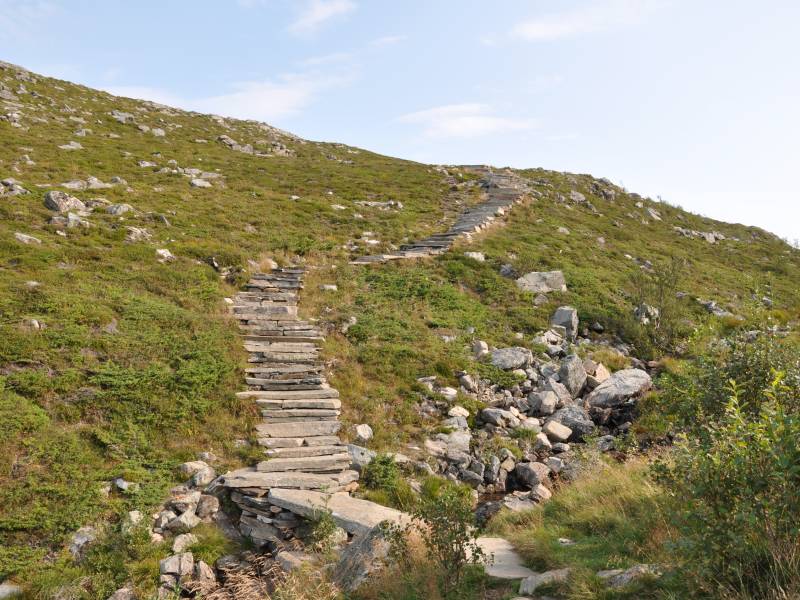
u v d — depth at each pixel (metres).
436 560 7.25
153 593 8.55
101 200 24.62
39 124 38.25
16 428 11.22
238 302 19.38
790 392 8.06
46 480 10.53
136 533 9.50
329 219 30.64
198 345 15.69
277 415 13.97
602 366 18.92
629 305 24.02
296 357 16.61
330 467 12.27
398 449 13.75
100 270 18.36
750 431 5.30
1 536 9.34
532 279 24.67
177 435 12.59
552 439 15.25
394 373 17.05
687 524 5.67
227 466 12.02
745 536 5.04
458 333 19.91
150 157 36.53
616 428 15.70
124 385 13.27
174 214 25.70
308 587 7.66
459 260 25.95
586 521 8.71
